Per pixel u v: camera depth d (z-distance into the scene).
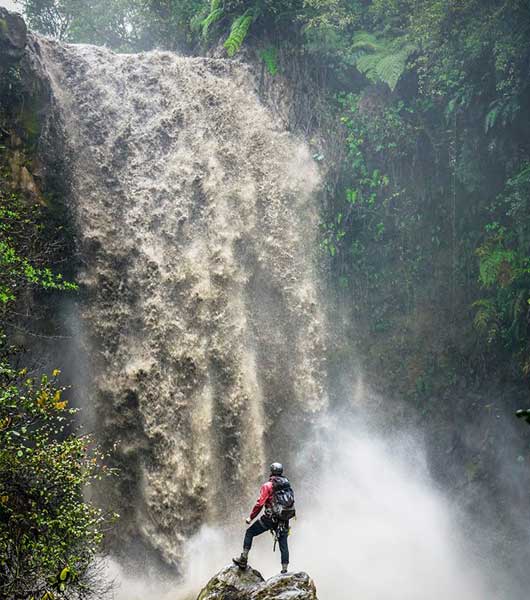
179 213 17.86
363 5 20.11
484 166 17.38
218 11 19.58
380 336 19.14
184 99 18.75
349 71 19.66
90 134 17.41
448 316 18.42
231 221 18.31
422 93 18.42
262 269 18.59
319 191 19.16
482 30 15.06
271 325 18.47
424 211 18.94
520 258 15.73
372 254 19.36
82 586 9.09
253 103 19.34
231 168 18.73
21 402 9.62
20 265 11.92
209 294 17.61
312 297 18.84
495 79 16.22
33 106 15.55
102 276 16.59
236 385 17.52
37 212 14.18
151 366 16.72
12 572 8.50
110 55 18.47
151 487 16.38
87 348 16.28
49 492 9.11
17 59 14.94
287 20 19.77
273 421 18.16
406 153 18.97
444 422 18.14
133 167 17.73
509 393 17.09
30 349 14.98
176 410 16.80
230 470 17.23
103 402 16.39
